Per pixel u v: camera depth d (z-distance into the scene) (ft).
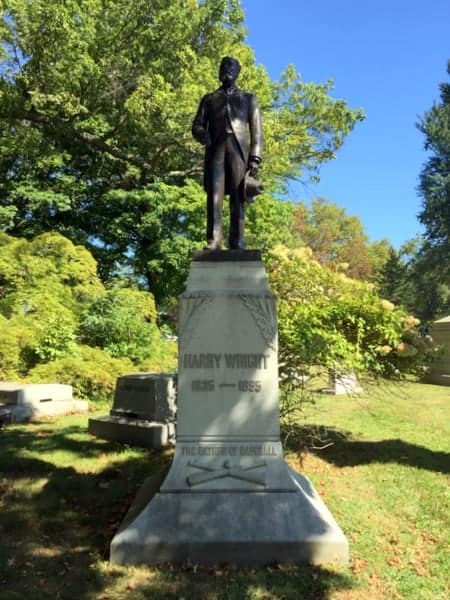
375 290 27.09
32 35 43.39
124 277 78.38
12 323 46.91
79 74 45.24
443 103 161.79
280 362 24.41
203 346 15.87
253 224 67.36
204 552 13.94
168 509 14.61
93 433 29.73
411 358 25.79
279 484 15.06
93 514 17.44
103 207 76.18
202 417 15.61
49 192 71.41
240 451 15.40
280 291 25.84
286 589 12.54
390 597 12.35
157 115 45.60
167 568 13.64
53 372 42.29
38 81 45.91
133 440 27.50
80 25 47.32
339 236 187.42
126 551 13.92
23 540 15.24
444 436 29.04
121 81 48.44
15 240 57.93
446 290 181.47
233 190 17.54
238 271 16.39
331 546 14.02
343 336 23.95
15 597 12.06
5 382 40.68
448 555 14.44
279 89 56.75
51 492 19.27
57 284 53.47
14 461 23.27
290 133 55.47
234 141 17.47
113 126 53.67
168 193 66.80
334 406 38.73
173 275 73.87
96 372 42.96
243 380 15.74
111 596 12.26
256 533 14.12
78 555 14.37
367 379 27.73
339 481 20.90
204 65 47.70
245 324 15.94
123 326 51.06
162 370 48.78
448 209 150.51
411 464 23.17
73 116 48.80
